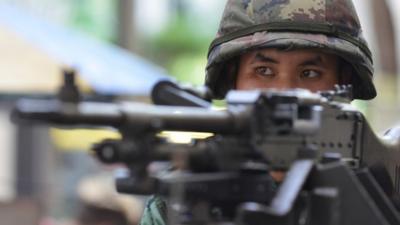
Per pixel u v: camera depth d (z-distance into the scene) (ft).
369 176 12.07
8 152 43.39
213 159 10.12
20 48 35.17
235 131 10.28
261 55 13.84
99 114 9.32
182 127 9.91
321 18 13.70
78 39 37.37
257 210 10.00
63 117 9.12
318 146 11.50
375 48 72.28
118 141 9.54
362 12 73.31
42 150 42.22
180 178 9.85
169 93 11.85
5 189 34.53
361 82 14.71
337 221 10.71
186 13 93.35
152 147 9.68
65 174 37.88
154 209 13.42
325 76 13.98
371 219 10.81
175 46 89.61
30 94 34.42
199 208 10.02
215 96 15.12
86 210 30.81
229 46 13.99
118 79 34.99
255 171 10.37
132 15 51.49
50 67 34.73
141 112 9.61
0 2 38.65
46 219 33.17
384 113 51.62
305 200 10.78
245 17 13.93
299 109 10.72
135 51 51.72
